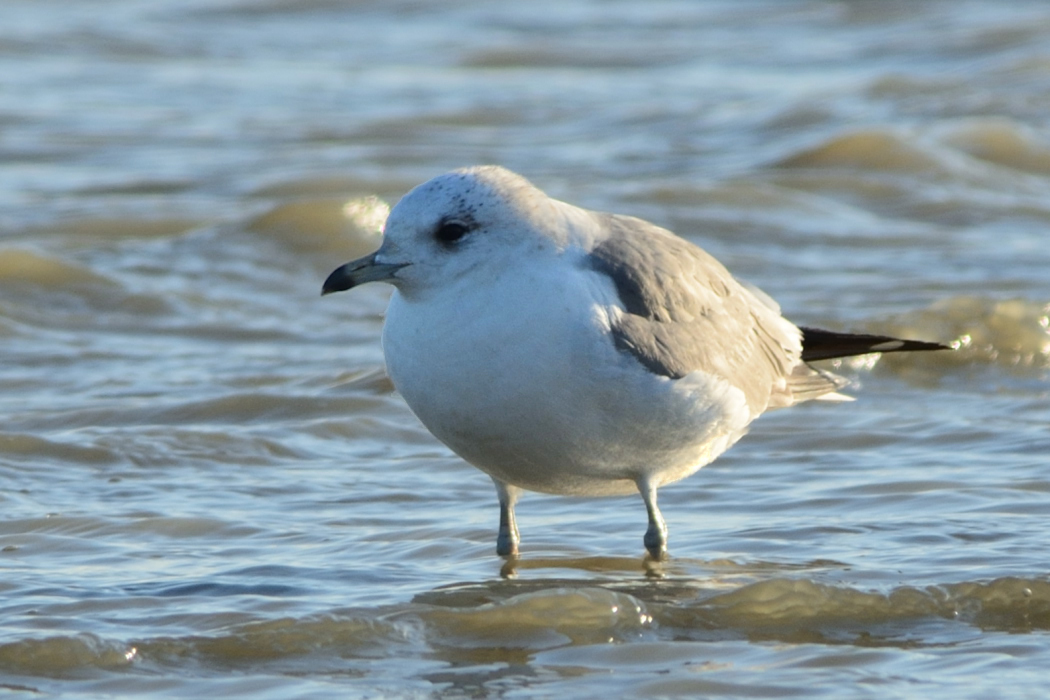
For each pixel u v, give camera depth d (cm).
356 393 1495
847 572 1007
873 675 838
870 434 1348
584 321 927
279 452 1321
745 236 2200
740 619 928
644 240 1002
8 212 2317
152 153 2792
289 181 2502
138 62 3731
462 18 4441
